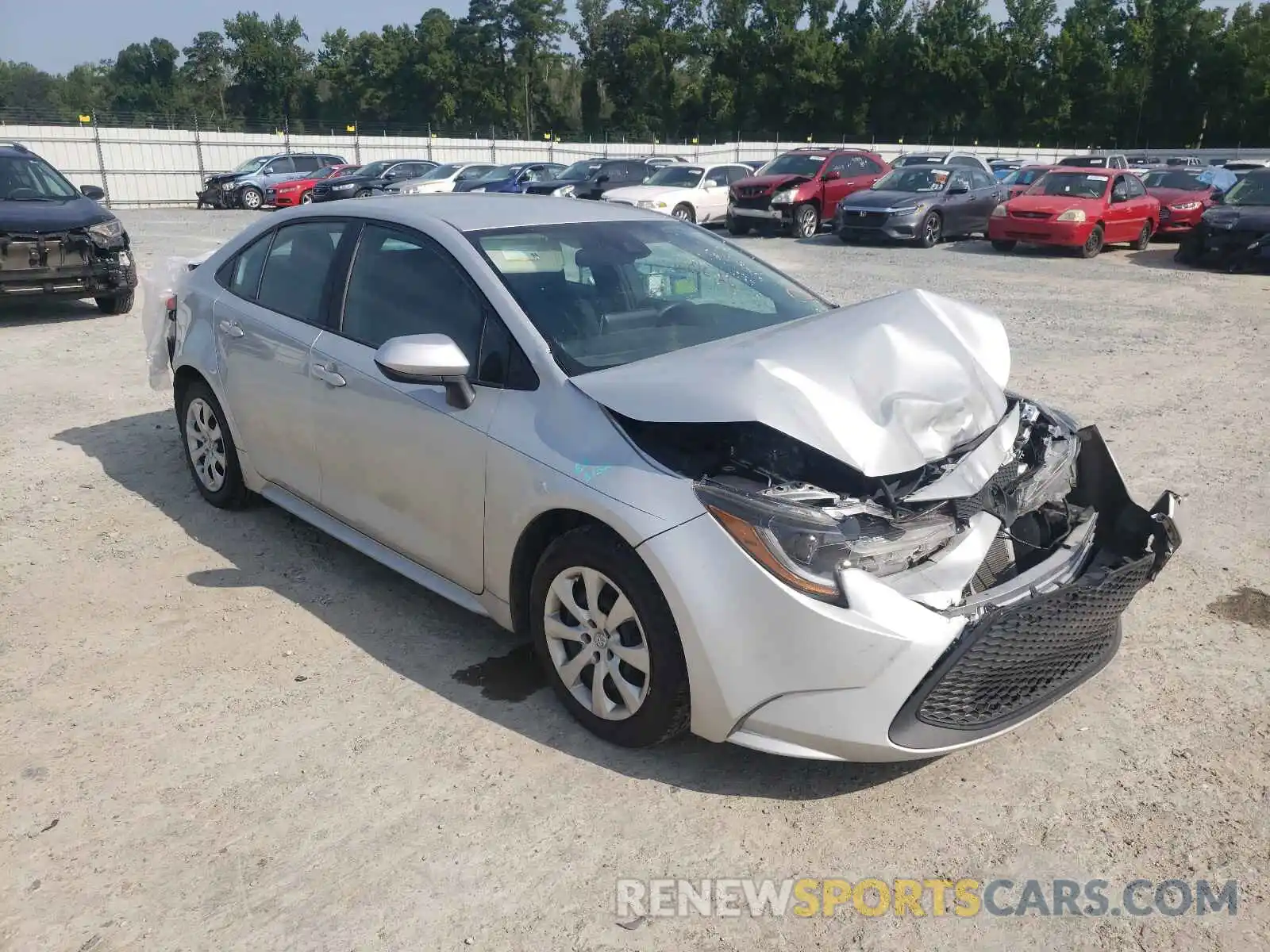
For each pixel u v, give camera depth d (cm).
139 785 302
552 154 4694
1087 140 6812
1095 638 317
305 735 326
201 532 488
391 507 384
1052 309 1160
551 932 248
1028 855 274
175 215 2841
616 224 420
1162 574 443
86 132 3541
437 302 371
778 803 295
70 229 1009
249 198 3153
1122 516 346
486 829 284
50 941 245
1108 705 344
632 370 318
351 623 400
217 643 384
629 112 8506
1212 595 422
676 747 321
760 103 7650
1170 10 6656
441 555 366
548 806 293
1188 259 1565
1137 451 613
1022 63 6894
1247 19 6812
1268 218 1475
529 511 319
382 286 396
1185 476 569
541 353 333
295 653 377
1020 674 291
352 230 419
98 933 247
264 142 3950
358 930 248
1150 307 1174
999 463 307
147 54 10119
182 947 243
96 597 420
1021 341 962
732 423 287
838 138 7456
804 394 280
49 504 524
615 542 299
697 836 281
